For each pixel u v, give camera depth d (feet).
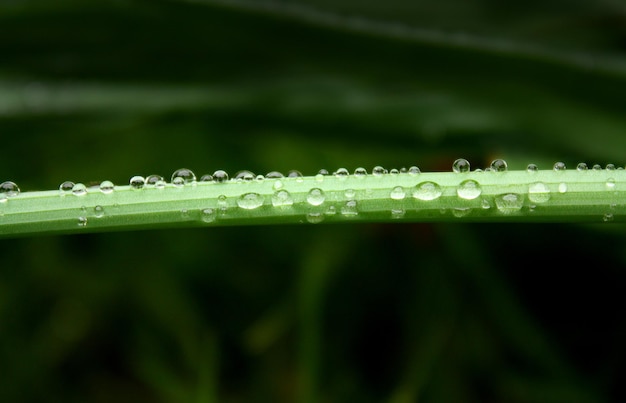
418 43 0.98
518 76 0.99
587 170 0.80
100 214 0.80
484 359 0.98
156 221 0.80
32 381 0.98
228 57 1.01
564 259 1.00
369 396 0.98
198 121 1.02
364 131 1.01
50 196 0.80
